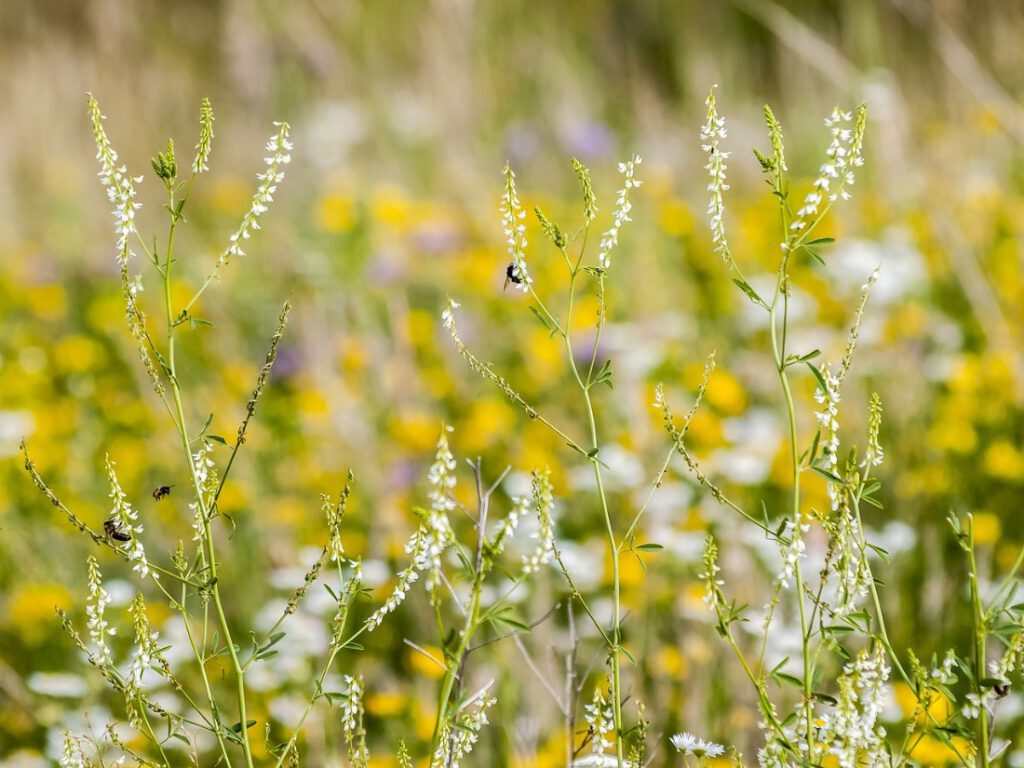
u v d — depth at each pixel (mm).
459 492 2527
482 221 3869
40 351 3418
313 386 3002
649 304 3314
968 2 4637
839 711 1774
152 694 2176
